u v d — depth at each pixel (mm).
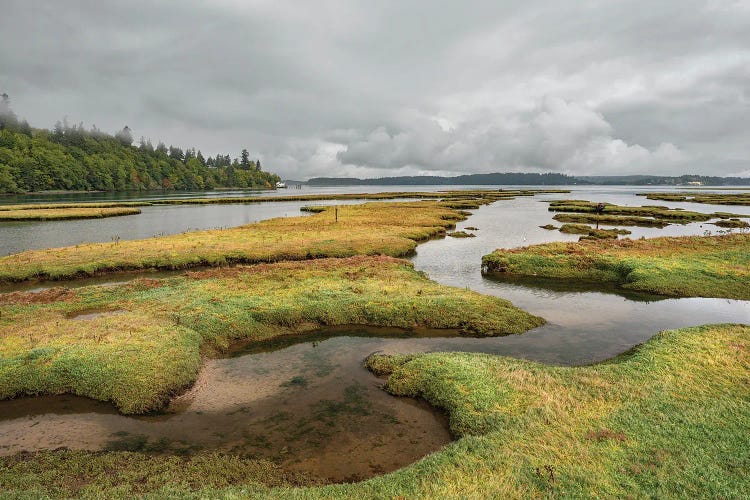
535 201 157875
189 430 15867
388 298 30219
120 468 13227
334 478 13148
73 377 18938
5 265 41375
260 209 124562
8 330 23766
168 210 119750
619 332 26234
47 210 104062
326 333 26266
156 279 36844
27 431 15742
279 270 38625
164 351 21219
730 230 73562
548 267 42594
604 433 13719
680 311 30484
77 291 32062
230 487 12062
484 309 28844
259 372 20984
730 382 17125
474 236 67312
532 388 17172
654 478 11594
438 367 19594
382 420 16594
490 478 11914
